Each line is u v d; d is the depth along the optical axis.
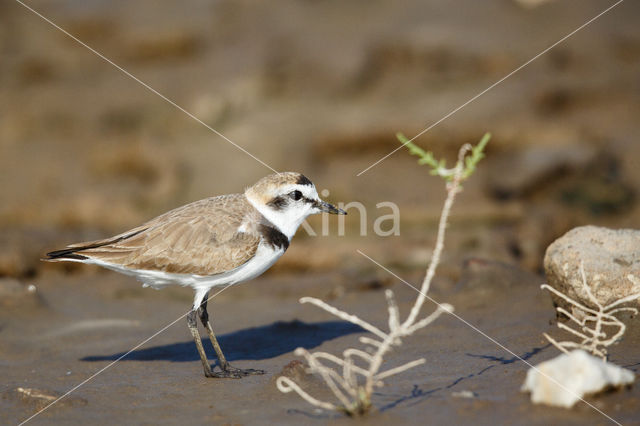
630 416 10.84
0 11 48.97
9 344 17.84
